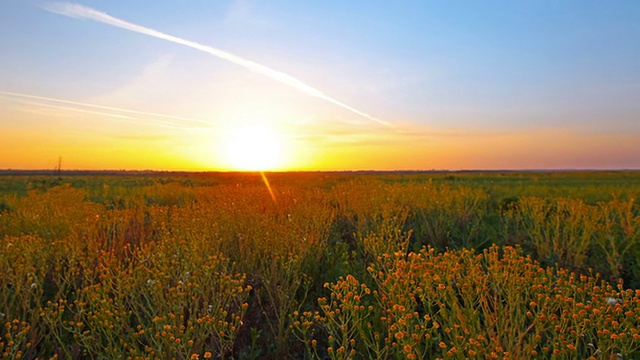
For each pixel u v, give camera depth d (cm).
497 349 213
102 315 276
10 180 2964
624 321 214
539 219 652
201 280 344
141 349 331
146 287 332
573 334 224
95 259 508
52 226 609
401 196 884
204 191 1270
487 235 695
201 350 290
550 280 289
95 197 1356
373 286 445
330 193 1069
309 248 516
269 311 410
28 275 357
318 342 361
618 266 502
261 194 959
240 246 518
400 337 218
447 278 276
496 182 2464
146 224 766
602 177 3597
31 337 329
